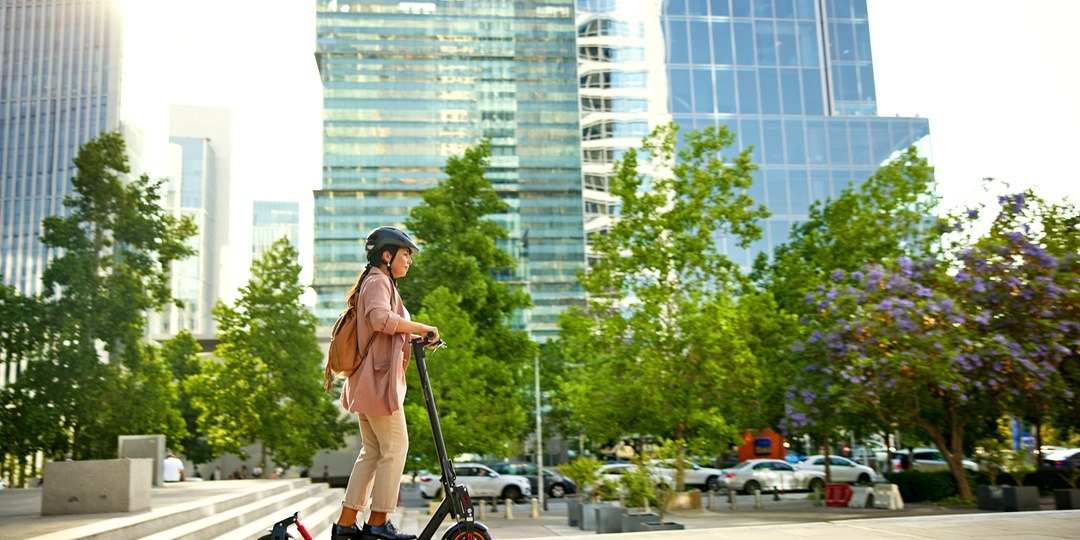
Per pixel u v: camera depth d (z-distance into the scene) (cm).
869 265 2191
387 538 341
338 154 7325
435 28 7738
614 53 7344
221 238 12975
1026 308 1944
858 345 2000
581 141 7281
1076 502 1728
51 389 2703
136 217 2922
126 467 773
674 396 2562
